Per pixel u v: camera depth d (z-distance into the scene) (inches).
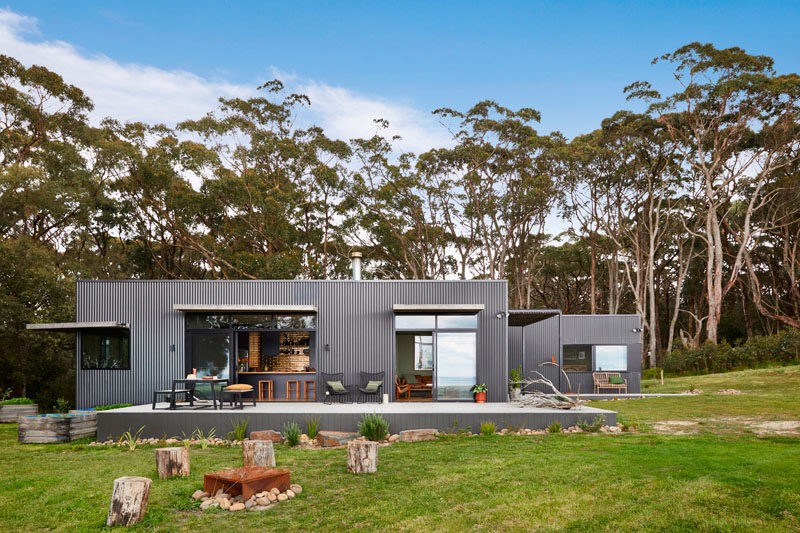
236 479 244.5
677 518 210.4
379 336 569.9
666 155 1441.9
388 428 424.2
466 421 431.8
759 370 904.9
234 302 576.4
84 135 1326.3
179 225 1357.0
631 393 800.3
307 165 1433.3
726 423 443.5
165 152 1279.5
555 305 1958.7
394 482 275.6
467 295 570.6
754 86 1227.9
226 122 1379.2
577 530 204.5
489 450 353.4
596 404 619.2
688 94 1318.9
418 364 700.0
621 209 1535.4
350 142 1378.0
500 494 248.8
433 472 293.4
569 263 1770.4
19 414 644.7
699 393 711.1
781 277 1686.8
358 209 1445.6
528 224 1552.7
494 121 1342.3
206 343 572.1
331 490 262.2
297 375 569.6
